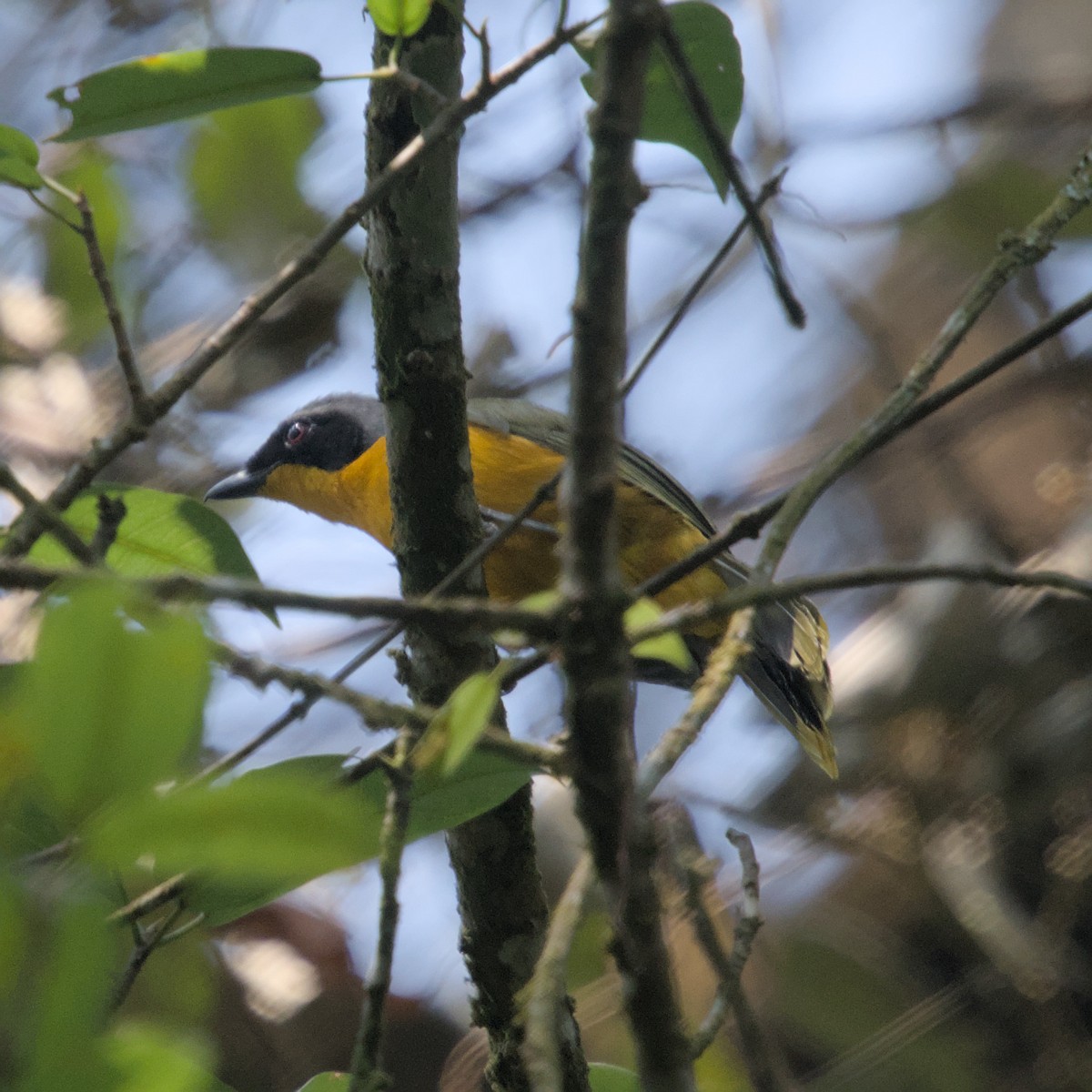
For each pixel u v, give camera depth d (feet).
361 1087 12.54
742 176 14.52
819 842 41.55
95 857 8.62
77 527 19.13
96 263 17.33
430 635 19.99
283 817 8.72
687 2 18.94
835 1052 38.73
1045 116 49.19
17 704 8.98
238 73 17.79
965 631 44.27
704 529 35.29
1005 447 49.24
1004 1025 39.06
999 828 42.09
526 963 21.25
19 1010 8.66
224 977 33.96
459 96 20.15
